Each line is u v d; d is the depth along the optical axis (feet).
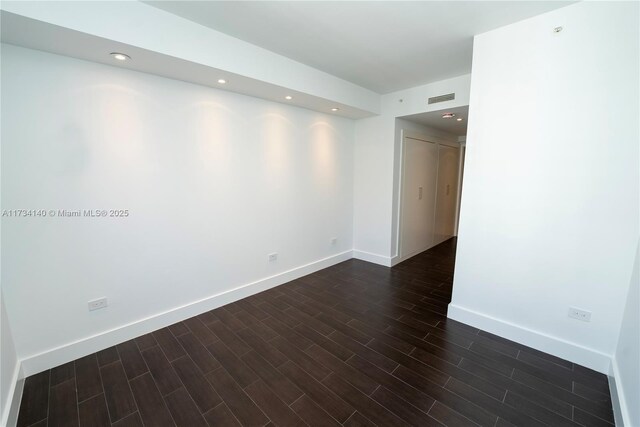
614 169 6.00
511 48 6.97
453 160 18.69
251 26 7.09
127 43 5.91
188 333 8.09
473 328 8.33
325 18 6.73
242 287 10.30
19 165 6.00
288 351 7.28
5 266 6.00
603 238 6.23
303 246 12.49
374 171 13.75
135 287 7.81
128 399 5.74
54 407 5.54
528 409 5.47
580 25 6.09
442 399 5.72
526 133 6.94
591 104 6.11
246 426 5.13
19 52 5.86
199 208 8.91
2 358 5.31
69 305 6.81
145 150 7.66
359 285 11.59
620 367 5.72
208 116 8.86
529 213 7.11
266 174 10.65
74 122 6.56
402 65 9.55
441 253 16.17
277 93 9.57
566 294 6.80
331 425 5.14
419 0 6.00
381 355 7.11
